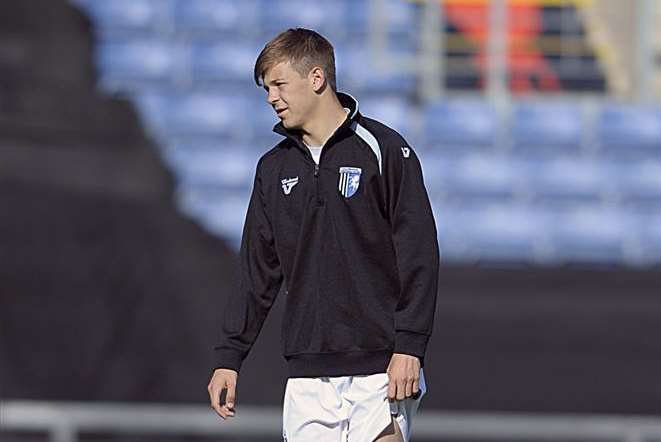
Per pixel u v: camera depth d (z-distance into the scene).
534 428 20.39
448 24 52.25
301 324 13.02
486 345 38.22
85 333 37.91
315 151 13.06
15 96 47.69
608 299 41.25
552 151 49.97
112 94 49.84
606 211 48.03
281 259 13.12
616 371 37.31
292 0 53.12
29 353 36.81
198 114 49.66
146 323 38.59
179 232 43.94
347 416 12.96
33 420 21.33
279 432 22.34
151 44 51.84
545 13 52.22
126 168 46.50
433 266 12.60
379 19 52.47
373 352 12.90
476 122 50.38
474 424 20.45
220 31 52.75
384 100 50.88
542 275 43.28
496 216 47.53
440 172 48.75
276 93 13.01
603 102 51.72
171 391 36.16
